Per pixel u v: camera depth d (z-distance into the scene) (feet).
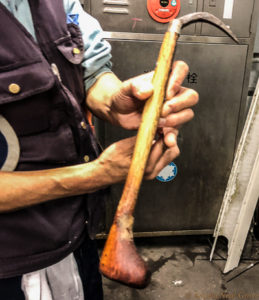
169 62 1.20
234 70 4.76
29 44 1.39
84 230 1.96
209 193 5.45
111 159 1.34
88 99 1.80
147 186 5.32
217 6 4.42
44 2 1.52
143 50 4.51
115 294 4.56
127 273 1.08
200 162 5.23
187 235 5.96
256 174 4.47
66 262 1.81
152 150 1.35
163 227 5.61
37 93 1.39
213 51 4.63
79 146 1.73
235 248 4.82
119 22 4.37
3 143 1.44
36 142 1.53
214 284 4.75
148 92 1.16
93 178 1.37
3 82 1.34
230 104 4.93
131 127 1.52
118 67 4.55
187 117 1.34
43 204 1.65
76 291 1.86
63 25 1.57
